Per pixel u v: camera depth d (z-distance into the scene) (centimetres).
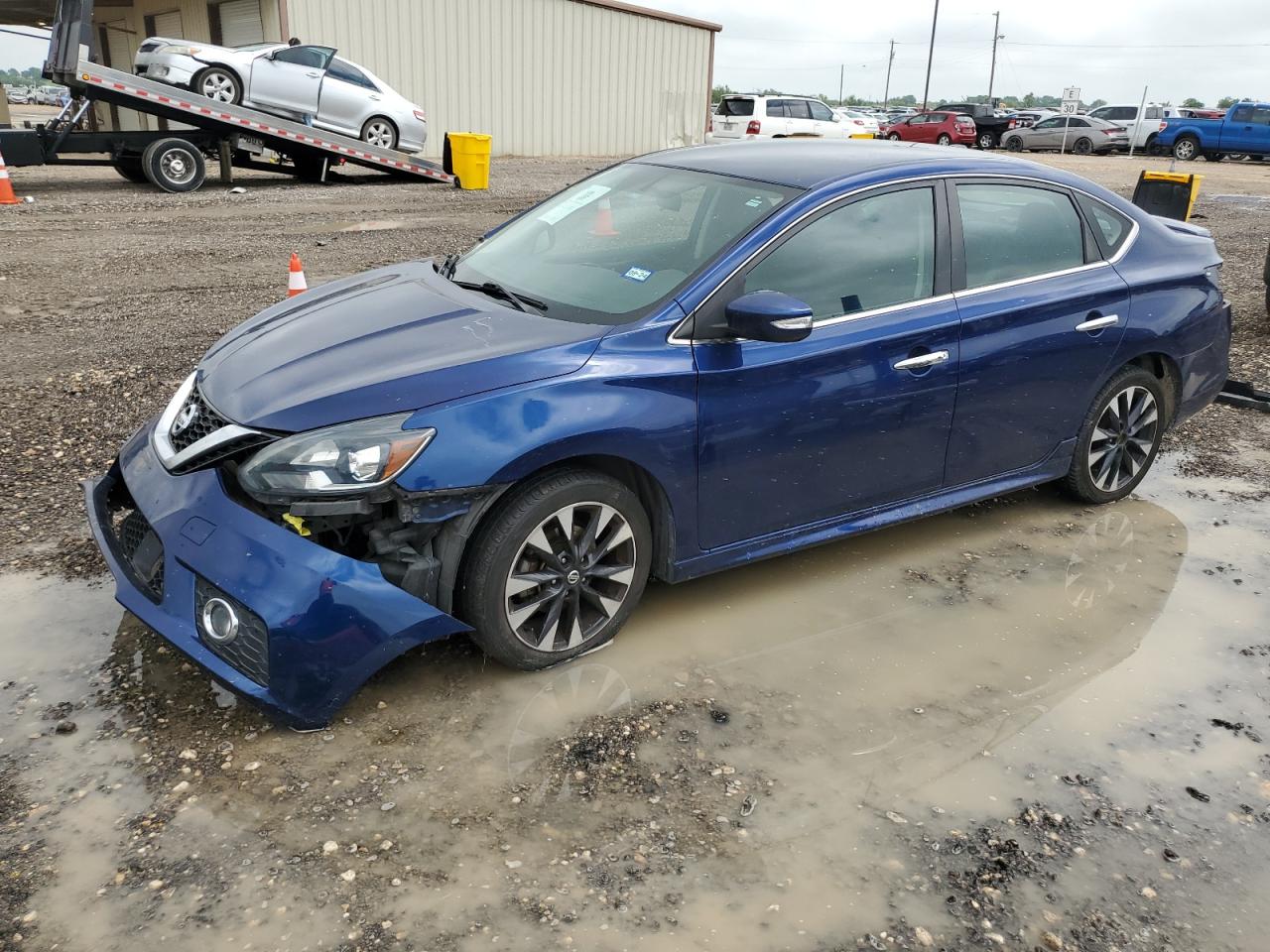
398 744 297
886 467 395
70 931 228
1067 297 429
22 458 489
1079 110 3788
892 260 384
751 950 231
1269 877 261
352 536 313
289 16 2141
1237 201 1803
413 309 359
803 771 294
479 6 2391
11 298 810
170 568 298
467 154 1647
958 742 310
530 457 302
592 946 229
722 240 359
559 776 286
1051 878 258
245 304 820
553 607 329
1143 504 502
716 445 344
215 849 254
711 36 2855
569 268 380
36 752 286
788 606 390
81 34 1341
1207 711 331
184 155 1488
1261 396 652
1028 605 397
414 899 241
